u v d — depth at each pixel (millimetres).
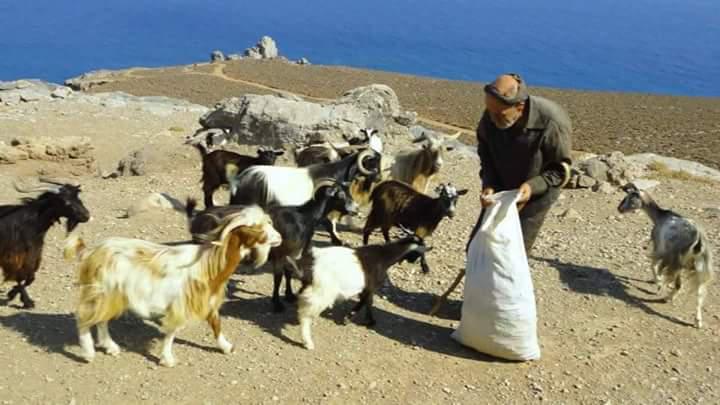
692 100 32719
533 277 5098
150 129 11945
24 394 3299
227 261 3562
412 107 29156
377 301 4598
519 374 3822
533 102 3848
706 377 3891
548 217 6641
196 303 3539
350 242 5719
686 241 4535
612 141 21594
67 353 3650
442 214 4871
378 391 3588
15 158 8344
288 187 4945
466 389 3660
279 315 4289
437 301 4488
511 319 3820
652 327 4445
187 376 3555
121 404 3301
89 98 14516
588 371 3887
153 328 3977
